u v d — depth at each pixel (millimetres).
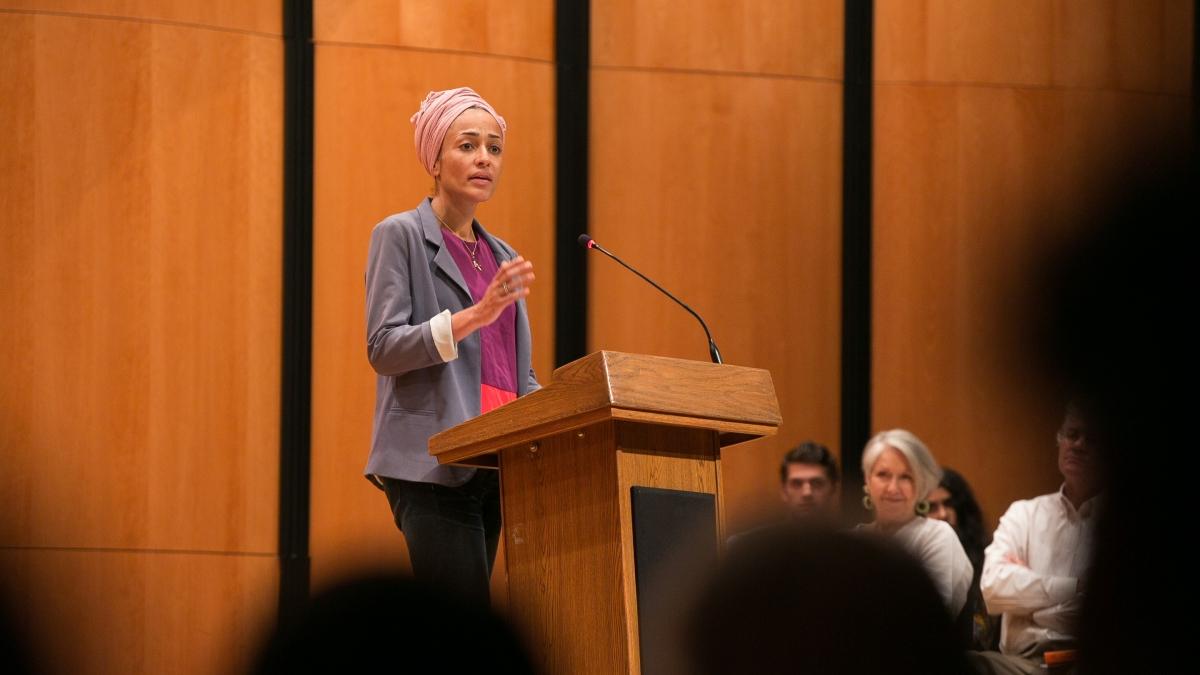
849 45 15859
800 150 15859
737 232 15680
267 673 2021
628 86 15617
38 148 13945
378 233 7742
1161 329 2270
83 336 13930
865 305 15641
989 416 15602
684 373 6145
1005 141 15992
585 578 6090
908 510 11375
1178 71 16172
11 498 13648
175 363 14117
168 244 14180
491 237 8312
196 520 14023
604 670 5961
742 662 2205
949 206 15883
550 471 6293
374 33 14883
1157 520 2049
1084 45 16141
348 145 14750
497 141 8117
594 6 15633
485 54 15195
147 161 14172
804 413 15617
